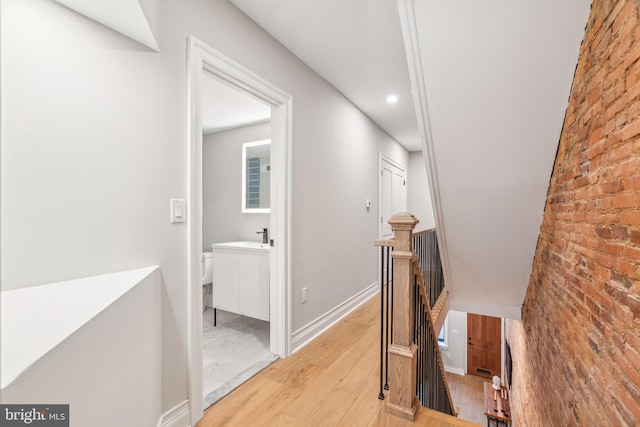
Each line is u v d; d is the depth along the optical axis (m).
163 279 1.44
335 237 3.09
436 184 2.45
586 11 1.40
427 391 2.26
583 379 1.30
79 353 0.67
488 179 2.26
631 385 0.92
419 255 2.78
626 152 1.01
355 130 3.50
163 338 1.43
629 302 0.96
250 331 2.88
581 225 1.42
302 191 2.52
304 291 2.56
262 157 3.53
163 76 1.44
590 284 1.28
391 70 2.64
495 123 1.96
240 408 1.68
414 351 1.63
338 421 1.57
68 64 1.11
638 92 0.94
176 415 1.48
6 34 0.96
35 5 1.03
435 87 1.92
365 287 3.88
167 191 1.46
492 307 3.41
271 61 2.13
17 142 0.99
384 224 4.49
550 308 1.94
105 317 0.81
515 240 2.58
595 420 1.16
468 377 5.78
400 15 1.67
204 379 1.97
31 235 1.02
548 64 1.62
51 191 1.07
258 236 3.55
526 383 2.77
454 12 1.60
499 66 1.72
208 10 1.67
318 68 2.61
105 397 0.82
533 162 2.05
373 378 1.99
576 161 1.53
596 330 1.20
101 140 1.21
